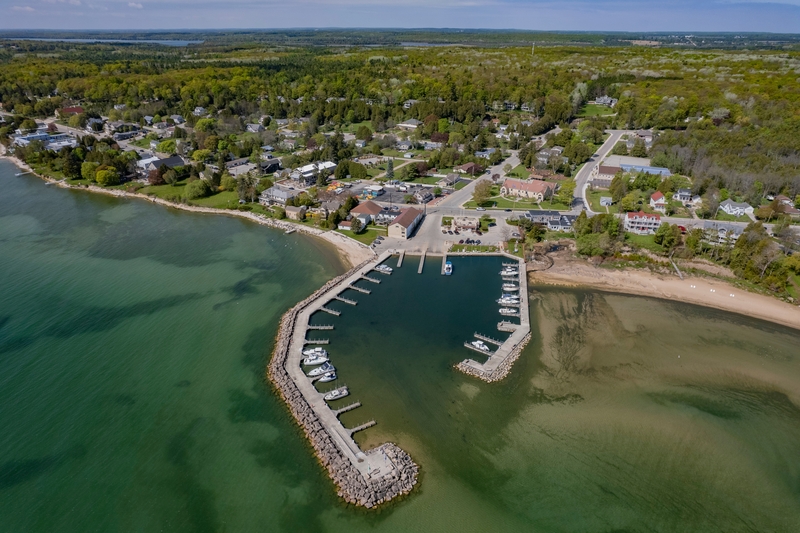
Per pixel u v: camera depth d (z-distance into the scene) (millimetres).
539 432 74125
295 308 104000
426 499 63344
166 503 62125
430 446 71250
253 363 88188
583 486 65625
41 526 58906
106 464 67375
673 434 73875
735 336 97625
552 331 98562
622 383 84500
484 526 60344
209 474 66188
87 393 80312
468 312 104812
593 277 119000
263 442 71312
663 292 112750
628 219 140750
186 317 102000
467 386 83125
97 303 106812
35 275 118625
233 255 131625
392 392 81500
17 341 93125
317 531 59156
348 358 89625
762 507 63219
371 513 61281
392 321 101125
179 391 81125
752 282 114688
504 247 133375
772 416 77750
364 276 119062
